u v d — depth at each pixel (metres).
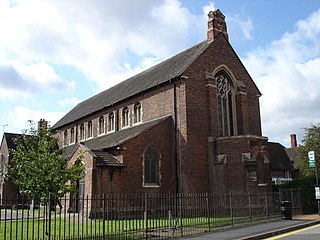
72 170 15.54
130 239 14.95
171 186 28.78
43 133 15.66
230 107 33.12
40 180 14.51
